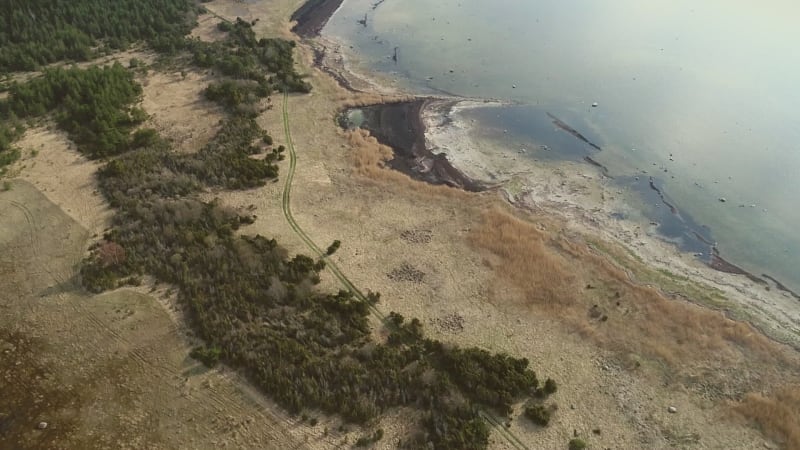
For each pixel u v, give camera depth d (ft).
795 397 127.03
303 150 205.87
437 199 185.06
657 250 171.12
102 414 119.75
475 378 125.18
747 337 141.38
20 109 213.05
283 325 136.46
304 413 120.06
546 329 141.49
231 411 120.16
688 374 132.36
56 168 189.78
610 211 185.37
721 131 219.00
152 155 195.00
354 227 171.83
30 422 118.42
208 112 221.05
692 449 117.60
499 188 193.57
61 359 130.52
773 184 195.11
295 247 162.40
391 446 115.03
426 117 230.89
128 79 235.81
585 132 221.66
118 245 155.43
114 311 140.67
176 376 126.52
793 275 164.35
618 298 150.61
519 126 225.97
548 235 172.24
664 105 234.58
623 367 133.18
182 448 113.70
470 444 114.11
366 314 142.20
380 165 202.69
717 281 161.38
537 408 121.80
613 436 119.24
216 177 185.37
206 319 136.36
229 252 154.92
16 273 151.23
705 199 190.19
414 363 128.88
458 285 152.87
